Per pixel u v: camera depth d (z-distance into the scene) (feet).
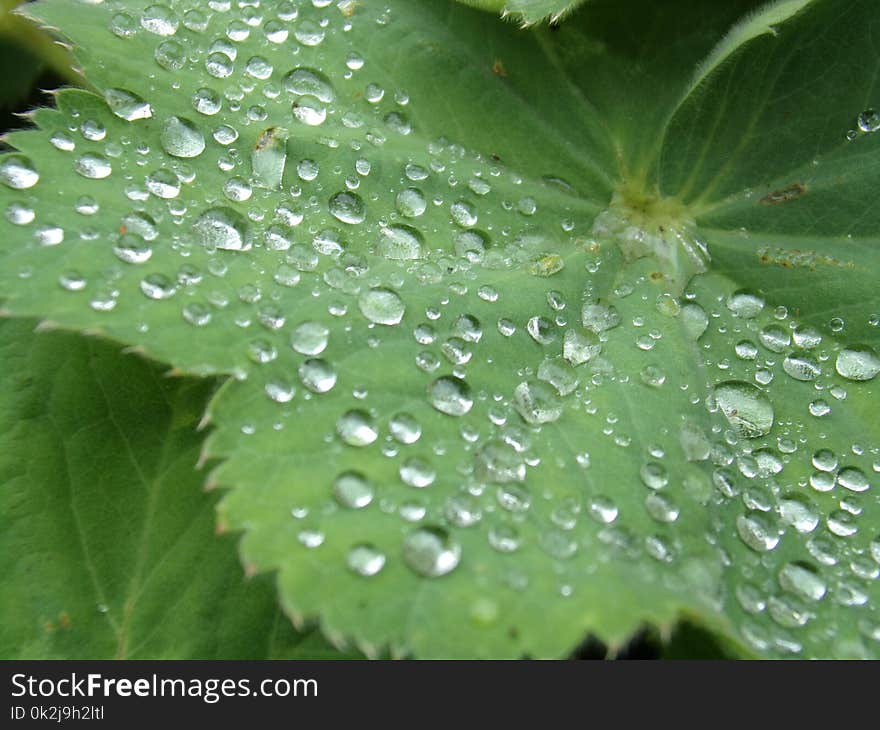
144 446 0.76
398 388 0.73
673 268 0.79
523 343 0.75
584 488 0.72
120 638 0.75
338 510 0.70
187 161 0.76
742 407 0.76
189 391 0.77
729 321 0.78
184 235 0.74
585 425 0.73
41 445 0.76
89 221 0.74
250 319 0.73
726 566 0.72
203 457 0.71
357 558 0.69
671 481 0.72
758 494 0.74
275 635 0.75
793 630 0.71
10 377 0.76
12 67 0.84
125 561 0.76
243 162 0.77
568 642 0.68
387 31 0.80
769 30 0.76
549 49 0.81
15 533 0.75
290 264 0.75
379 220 0.77
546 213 0.79
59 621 0.75
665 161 0.80
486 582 0.69
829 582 0.73
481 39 0.80
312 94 0.78
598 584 0.69
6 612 0.75
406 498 0.71
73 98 0.76
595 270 0.78
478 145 0.80
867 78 0.78
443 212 0.78
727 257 0.79
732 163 0.80
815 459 0.75
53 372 0.76
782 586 0.72
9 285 0.72
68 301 0.72
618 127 0.80
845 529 0.74
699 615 0.69
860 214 0.79
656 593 0.70
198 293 0.73
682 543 0.71
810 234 0.79
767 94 0.79
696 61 0.80
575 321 0.76
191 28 0.78
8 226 0.73
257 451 0.71
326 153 0.78
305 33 0.79
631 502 0.72
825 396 0.77
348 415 0.72
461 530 0.70
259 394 0.72
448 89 0.80
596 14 0.80
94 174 0.75
